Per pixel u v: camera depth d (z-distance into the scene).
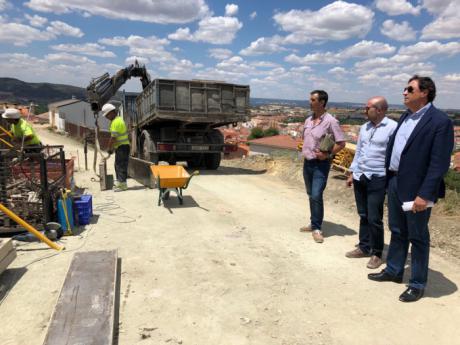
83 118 48.75
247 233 5.54
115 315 3.21
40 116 64.94
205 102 10.97
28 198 5.17
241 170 13.14
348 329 3.08
